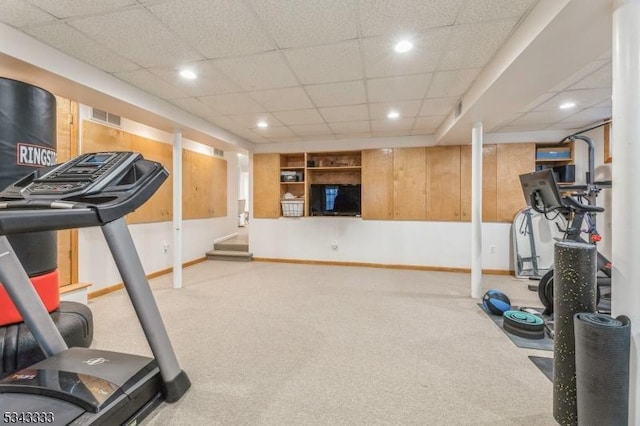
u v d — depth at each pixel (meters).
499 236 5.34
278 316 3.27
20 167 2.11
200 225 6.33
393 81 3.12
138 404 1.53
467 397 1.90
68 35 2.27
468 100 3.34
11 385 1.38
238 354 2.43
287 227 6.26
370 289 4.34
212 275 5.16
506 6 1.94
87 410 1.29
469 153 5.43
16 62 2.26
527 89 2.79
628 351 1.34
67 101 3.55
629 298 1.40
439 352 2.48
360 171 6.21
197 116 4.36
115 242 1.48
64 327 2.19
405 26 2.17
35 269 2.18
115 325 2.98
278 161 6.26
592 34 1.89
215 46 2.44
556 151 5.18
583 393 1.40
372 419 1.71
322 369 2.22
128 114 3.57
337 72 2.92
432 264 5.62
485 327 2.98
